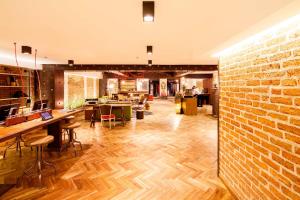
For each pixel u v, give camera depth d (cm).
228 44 279
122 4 224
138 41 411
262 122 221
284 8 155
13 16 263
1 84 654
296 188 171
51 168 392
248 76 252
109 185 326
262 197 221
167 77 1981
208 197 293
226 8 201
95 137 626
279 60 194
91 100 992
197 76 1736
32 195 296
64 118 473
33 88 817
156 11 238
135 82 2242
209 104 1678
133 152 482
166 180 343
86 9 239
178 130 725
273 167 202
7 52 557
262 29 204
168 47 471
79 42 427
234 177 292
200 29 309
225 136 324
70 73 1118
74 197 291
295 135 173
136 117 987
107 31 335
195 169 387
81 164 411
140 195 297
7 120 338
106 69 866
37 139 354
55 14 255
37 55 619
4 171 380
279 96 193
